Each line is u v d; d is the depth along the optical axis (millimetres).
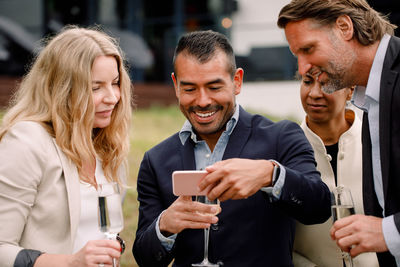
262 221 1901
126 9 10641
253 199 1913
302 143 1957
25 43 9539
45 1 10469
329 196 1822
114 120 2162
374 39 1739
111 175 2184
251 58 9523
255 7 9648
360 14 1729
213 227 1912
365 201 1798
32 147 1840
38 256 1703
